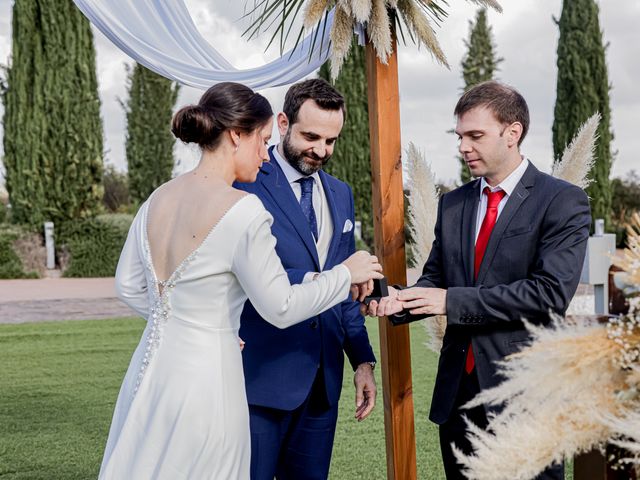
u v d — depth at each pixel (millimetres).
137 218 1854
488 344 1891
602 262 3279
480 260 1965
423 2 2193
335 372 2229
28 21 12930
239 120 1748
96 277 12883
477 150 1899
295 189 2213
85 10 3148
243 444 1748
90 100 13195
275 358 2105
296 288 1746
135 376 1742
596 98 15773
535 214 1876
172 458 1627
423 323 2195
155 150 18031
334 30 2072
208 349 1679
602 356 971
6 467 3248
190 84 3324
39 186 13008
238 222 1651
